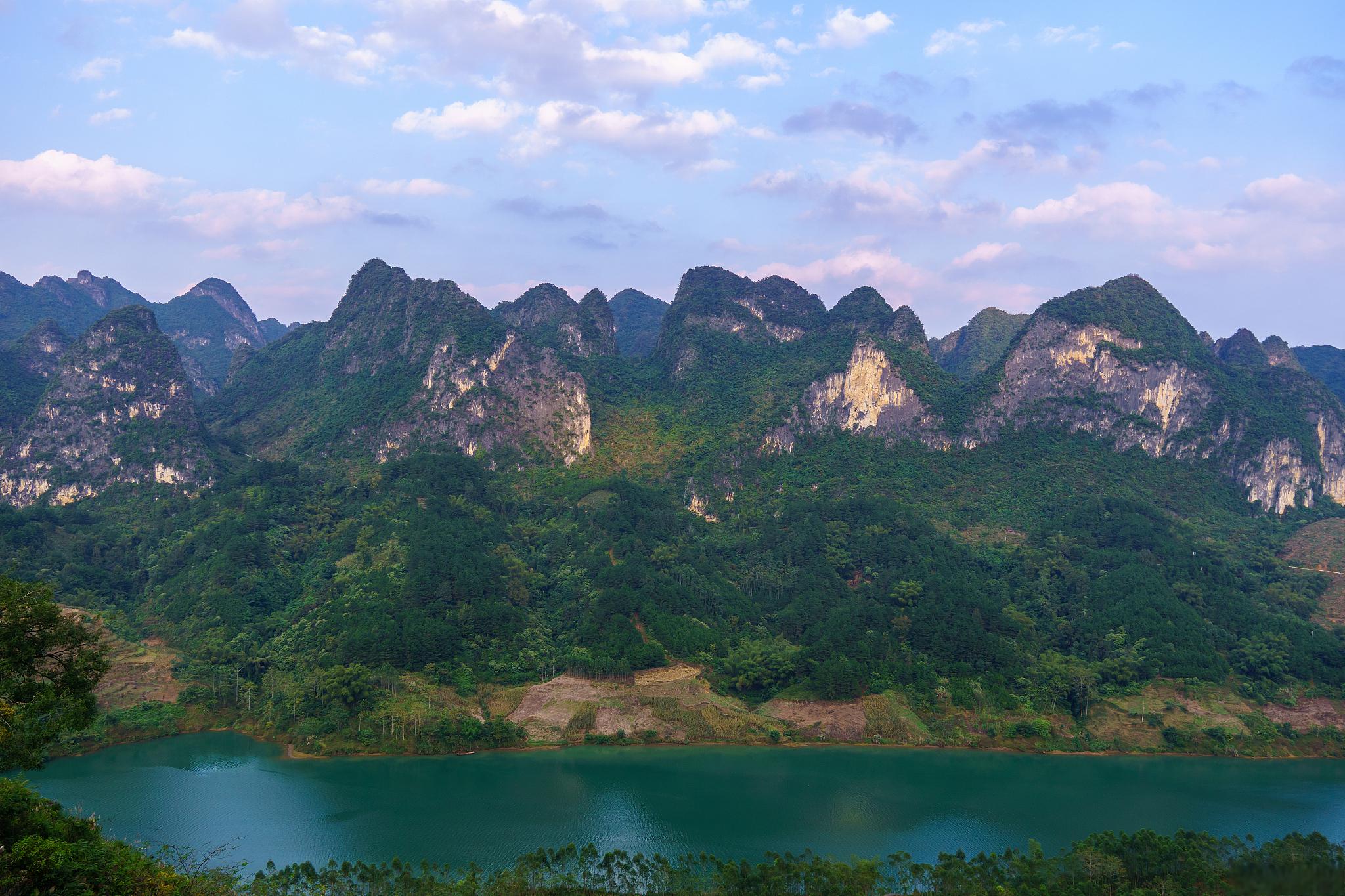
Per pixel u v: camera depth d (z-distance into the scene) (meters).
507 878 98.25
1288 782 154.50
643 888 99.81
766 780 146.38
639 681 177.00
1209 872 97.50
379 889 96.50
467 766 149.88
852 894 96.25
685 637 187.88
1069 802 139.25
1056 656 191.50
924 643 192.00
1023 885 99.44
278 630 194.50
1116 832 125.69
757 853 115.75
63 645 72.00
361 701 162.25
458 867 109.19
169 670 182.38
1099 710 179.25
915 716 174.62
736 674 183.50
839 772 151.88
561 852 105.06
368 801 132.12
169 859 104.50
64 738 153.88
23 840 65.56
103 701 168.25
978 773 153.75
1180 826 129.38
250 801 131.12
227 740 164.62
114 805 128.88
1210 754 169.88
